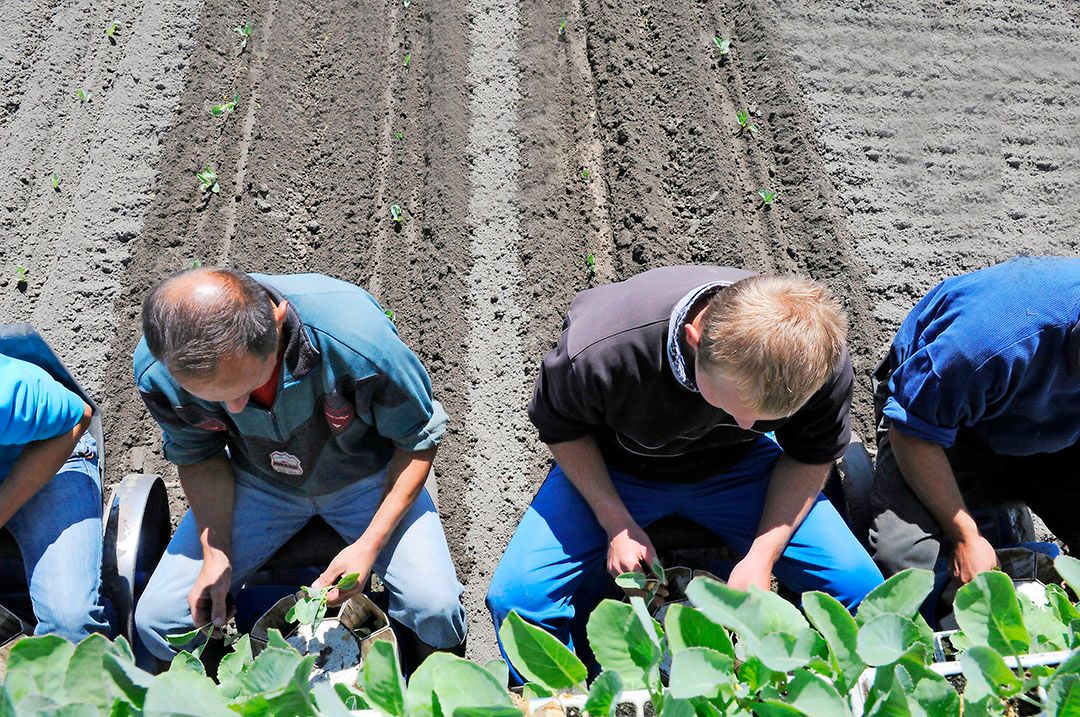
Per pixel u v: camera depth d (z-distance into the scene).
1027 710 1.34
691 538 2.96
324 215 4.14
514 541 2.77
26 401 2.40
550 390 2.47
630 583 1.69
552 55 4.59
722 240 4.04
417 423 2.60
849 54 4.66
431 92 4.39
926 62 4.69
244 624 2.90
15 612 2.90
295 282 2.39
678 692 1.14
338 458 2.69
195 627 2.62
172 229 4.04
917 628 1.25
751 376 1.89
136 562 2.89
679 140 4.34
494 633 3.21
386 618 2.51
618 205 4.15
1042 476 2.85
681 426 2.39
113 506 2.93
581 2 4.76
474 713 1.14
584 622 2.86
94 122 4.31
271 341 2.08
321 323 2.30
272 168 4.21
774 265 4.05
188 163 4.22
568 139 4.37
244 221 4.06
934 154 4.38
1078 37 4.86
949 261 4.09
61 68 4.45
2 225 4.01
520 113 4.38
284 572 3.01
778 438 2.63
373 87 4.48
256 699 1.14
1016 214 4.22
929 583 1.31
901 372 2.50
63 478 2.80
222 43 4.59
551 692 1.41
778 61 4.57
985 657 1.24
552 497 2.81
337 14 4.76
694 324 2.13
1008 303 2.26
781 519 2.61
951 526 2.60
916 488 2.64
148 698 1.05
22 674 1.21
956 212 4.22
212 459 2.75
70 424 2.58
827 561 2.66
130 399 3.64
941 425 2.46
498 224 4.07
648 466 2.74
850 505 3.03
